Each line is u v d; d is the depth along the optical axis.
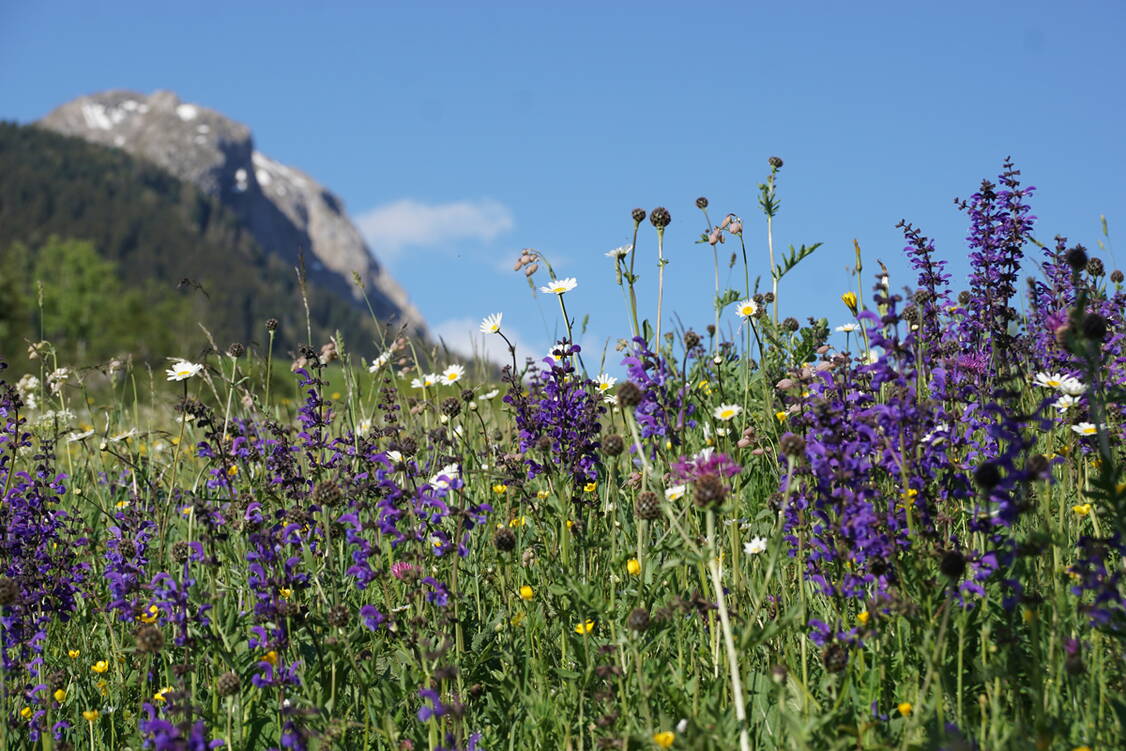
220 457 4.85
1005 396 3.94
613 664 3.79
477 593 4.55
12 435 5.23
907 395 3.82
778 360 5.31
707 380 5.48
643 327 4.68
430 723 3.53
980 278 5.47
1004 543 3.54
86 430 7.05
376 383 6.46
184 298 90.50
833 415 3.79
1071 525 4.47
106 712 4.31
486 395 6.39
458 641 4.03
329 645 3.75
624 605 4.12
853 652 3.63
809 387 4.69
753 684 3.90
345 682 4.07
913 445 3.87
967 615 3.53
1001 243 5.46
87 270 91.19
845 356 4.30
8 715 3.98
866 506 3.67
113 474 6.68
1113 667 3.54
